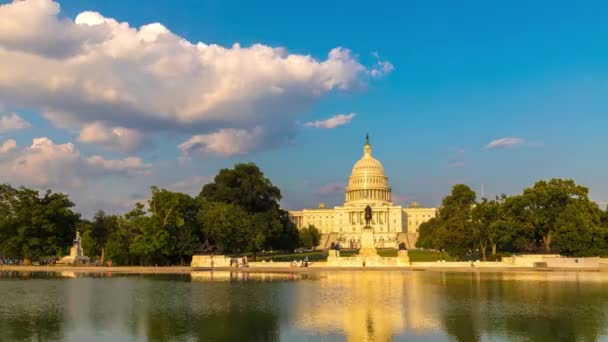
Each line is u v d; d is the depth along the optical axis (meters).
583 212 115.38
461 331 35.94
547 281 70.75
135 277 84.31
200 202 130.00
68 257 147.12
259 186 158.62
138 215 117.50
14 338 34.88
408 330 36.41
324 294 56.59
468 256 130.62
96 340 34.12
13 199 127.25
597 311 43.50
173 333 36.00
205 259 112.44
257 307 46.97
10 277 85.56
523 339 33.44
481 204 126.88
